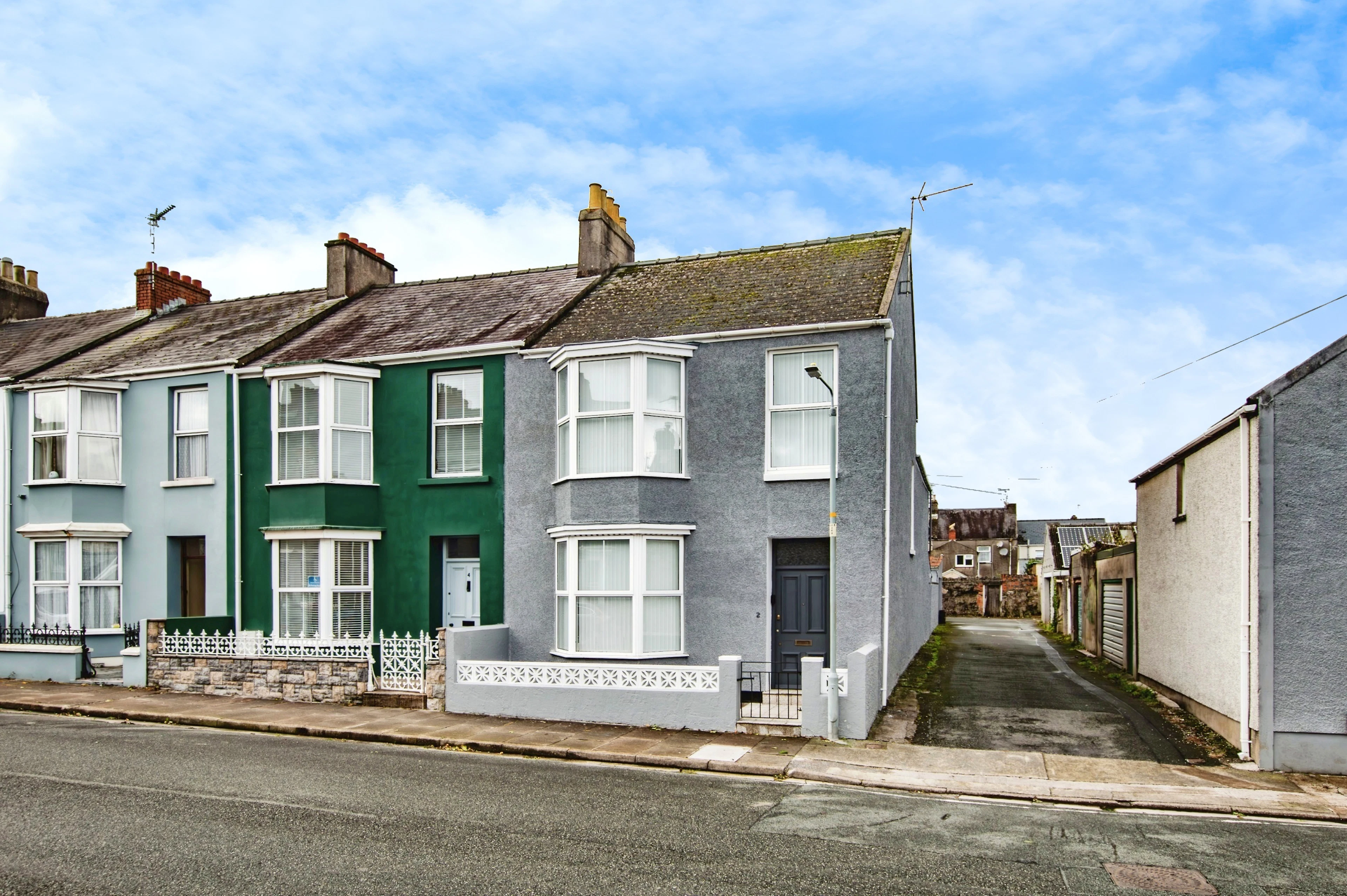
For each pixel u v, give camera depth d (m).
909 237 18.84
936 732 14.11
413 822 9.38
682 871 8.07
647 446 16.58
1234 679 13.17
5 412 21.86
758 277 18.86
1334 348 12.11
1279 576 12.12
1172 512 16.66
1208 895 7.76
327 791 10.54
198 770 11.55
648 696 14.27
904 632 19.94
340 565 18.67
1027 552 78.88
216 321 24.19
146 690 17.72
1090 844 9.08
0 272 28.69
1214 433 13.81
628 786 11.09
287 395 19.20
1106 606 23.56
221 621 19.20
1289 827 9.82
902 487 19.20
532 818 9.58
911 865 8.36
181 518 20.47
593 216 21.67
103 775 11.21
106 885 7.54
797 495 16.22
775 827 9.46
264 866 8.02
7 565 21.52
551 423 17.98
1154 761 12.50
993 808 10.42
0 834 8.84
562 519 17.06
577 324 18.69
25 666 19.22
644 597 16.36
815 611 16.34
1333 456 12.06
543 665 14.88
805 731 13.53
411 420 19.03
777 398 16.62
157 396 21.00
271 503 18.97
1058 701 16.75
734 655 15.94
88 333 25.34
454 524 18.53
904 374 19.19
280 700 16.59
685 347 16.75
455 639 15.67
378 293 23.72
